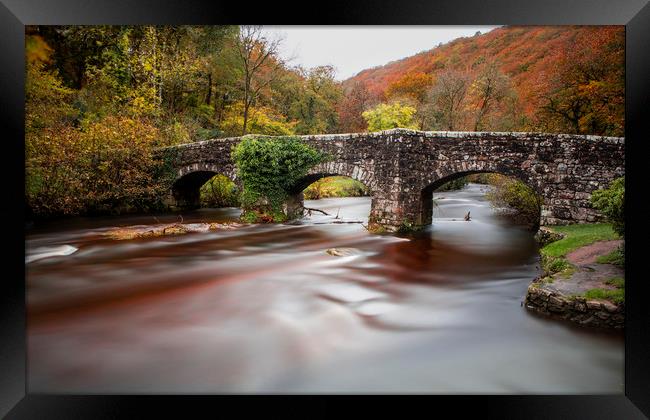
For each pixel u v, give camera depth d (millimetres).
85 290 6398
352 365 4180
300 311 5598
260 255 9125
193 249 9703
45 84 12562
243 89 24797
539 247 9773
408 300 6129
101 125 14094
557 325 5031
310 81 32156
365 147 11852
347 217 15477
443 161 11320
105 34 18297
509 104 21328
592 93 12945
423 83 30531
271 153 12977
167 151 16016
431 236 11484
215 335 4785
